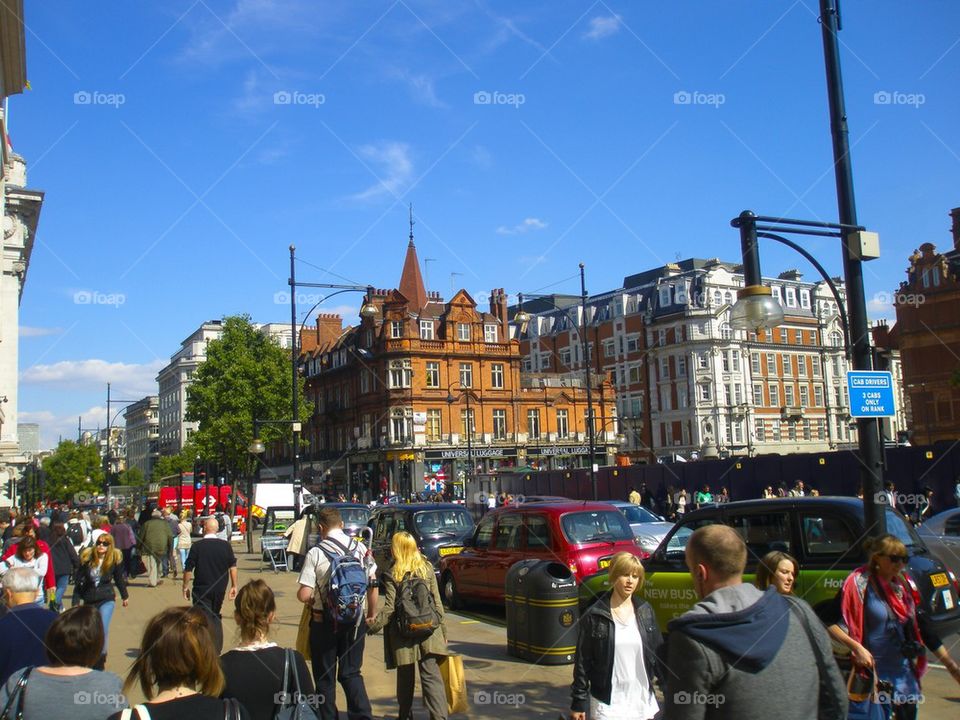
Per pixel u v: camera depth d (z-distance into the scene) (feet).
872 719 17.46
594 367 283.38
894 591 18.12
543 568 34.47
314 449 257.14
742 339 254.27
